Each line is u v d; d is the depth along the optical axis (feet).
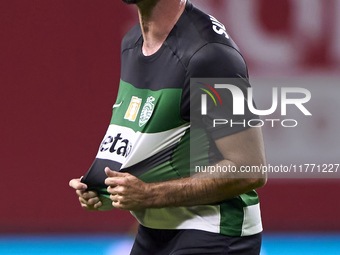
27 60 64.44
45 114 65.46
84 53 64.03
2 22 63.93
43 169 66.18
